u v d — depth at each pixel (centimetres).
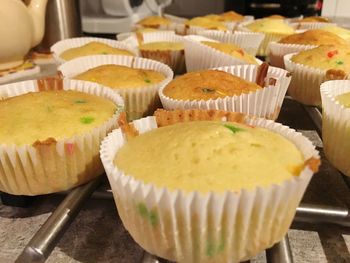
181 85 15
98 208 11
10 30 19
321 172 13
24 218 11
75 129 11
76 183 11
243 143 9
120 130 11
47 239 9
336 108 12
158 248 9
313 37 22
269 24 30
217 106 14
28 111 12
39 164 11
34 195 11
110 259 10
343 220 10
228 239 8
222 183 8
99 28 34
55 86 15
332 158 12
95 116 12
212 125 10
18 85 15
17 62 22
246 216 8
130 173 9
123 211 9
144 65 20
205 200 8
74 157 11
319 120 16
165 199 8
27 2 22
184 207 8
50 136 11
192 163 9
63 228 10
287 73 16
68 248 10
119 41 25
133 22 35
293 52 22
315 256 10
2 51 20
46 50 26
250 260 10
